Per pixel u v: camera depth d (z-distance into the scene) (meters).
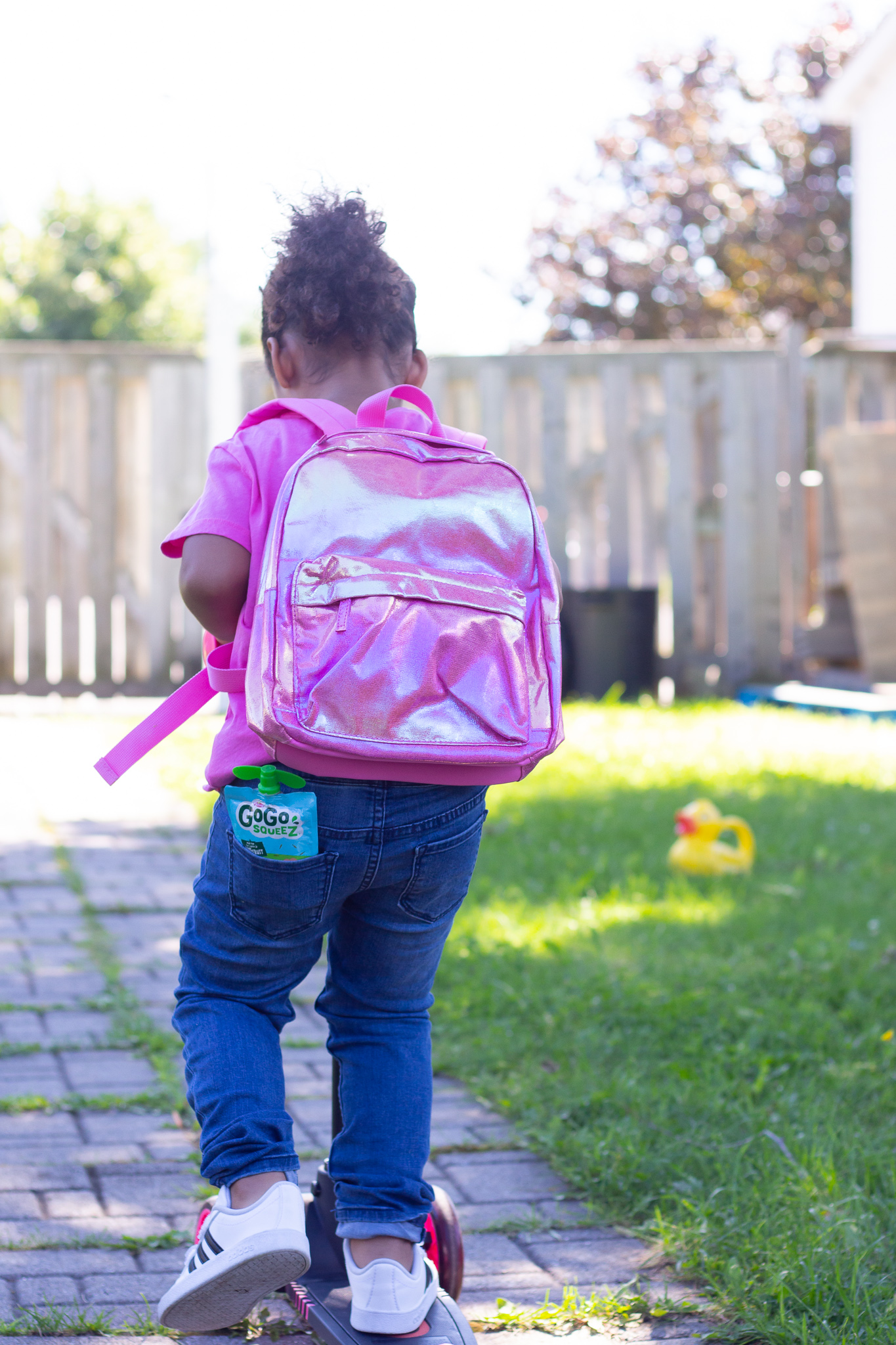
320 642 1.84
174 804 7.22
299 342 2.14
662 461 11.69
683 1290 2.55
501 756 1.92
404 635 1.87
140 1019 3.89
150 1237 2.67
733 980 4.16
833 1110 3.20
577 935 4.61
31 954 4.59
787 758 8.27
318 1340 2.37
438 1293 2.09
